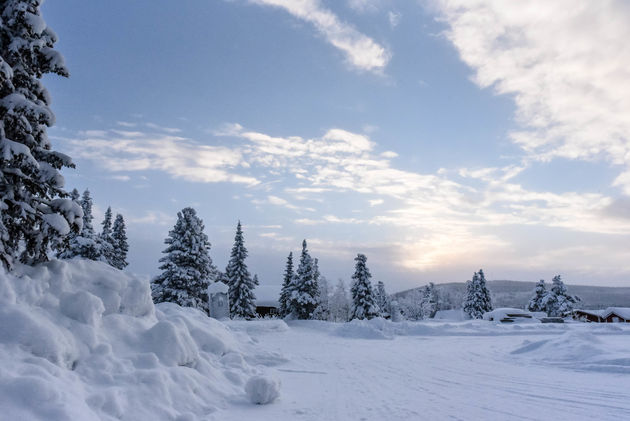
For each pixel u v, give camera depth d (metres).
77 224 8.58
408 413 7.58
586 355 14.62
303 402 8.55
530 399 8.77
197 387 7.83
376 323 33.78
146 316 9.66
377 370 13.73
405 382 11.29
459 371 13.41
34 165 7.88
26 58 8.34
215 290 44.56
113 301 8.76
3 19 8.20
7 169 7.90
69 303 7.48
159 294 37.97
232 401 8.20
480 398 8.96
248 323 34.31
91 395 5.75
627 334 29.78
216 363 10.55
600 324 37.50
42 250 8.08
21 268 7.47
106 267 9.62
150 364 7.56
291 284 56.16
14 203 7.84
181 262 39.94
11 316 5.98
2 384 4.65
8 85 8.01
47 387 4.80
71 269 8.50
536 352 17.05
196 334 11.46
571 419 7.06
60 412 4.59
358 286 52.44
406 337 30.30
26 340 5.84
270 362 13.84
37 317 6.53
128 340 8.11
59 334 6.44
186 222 40.84
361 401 8.70
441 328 32.84
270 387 8.23
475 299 78.44
